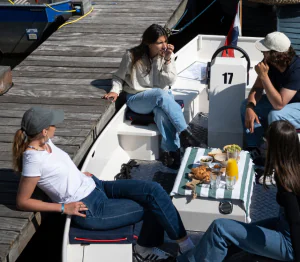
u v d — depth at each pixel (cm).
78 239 355
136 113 499
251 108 460
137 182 371
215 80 485
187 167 419
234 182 390
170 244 380
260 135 477
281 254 326
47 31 859
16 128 491
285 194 311
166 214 362
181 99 541
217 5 963
